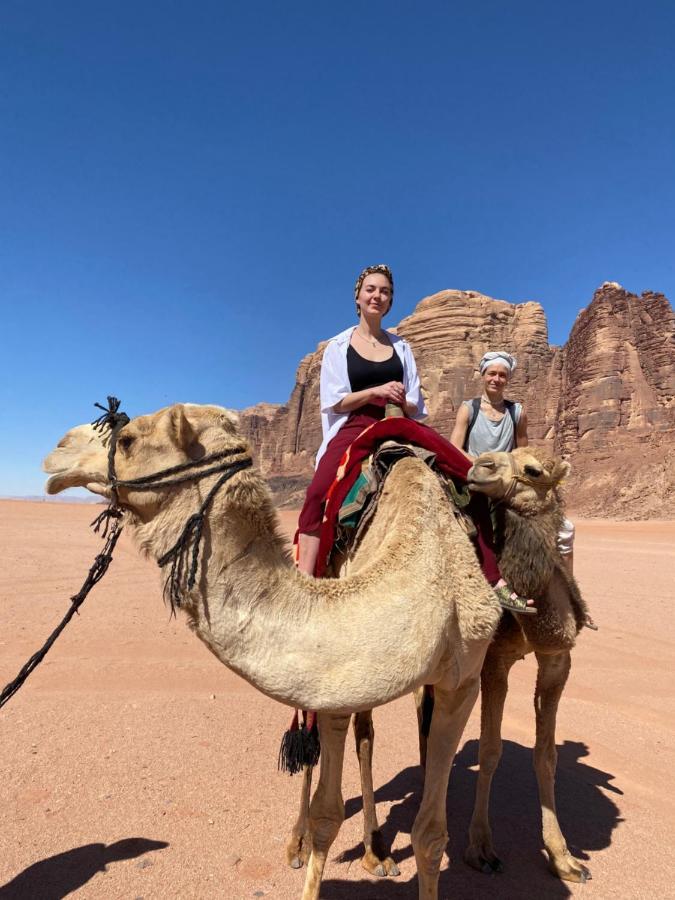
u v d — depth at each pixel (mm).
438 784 3510
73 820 4941
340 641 3023
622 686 8992
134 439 3146
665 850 4961
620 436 117750
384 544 3576
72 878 4242
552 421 139000
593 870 4660
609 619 13641
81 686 7949
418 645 3170
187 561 3004
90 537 28641
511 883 4484
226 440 3162
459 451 4242
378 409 4719
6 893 4082
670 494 95438
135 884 4203
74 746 6219
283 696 3002
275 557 3115
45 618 11469
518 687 8891
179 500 3059
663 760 6648
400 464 3980
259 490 3104
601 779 6191
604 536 51094
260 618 2996
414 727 7316
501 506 4254
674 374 118812
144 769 5816
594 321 128875
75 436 3307
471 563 3646
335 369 4871
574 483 114750
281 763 3619
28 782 5488
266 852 4641
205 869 4398
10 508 53938
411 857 4785
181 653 9555
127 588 15289
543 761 4695
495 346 155125
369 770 4738
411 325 164375
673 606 15461
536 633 4371
